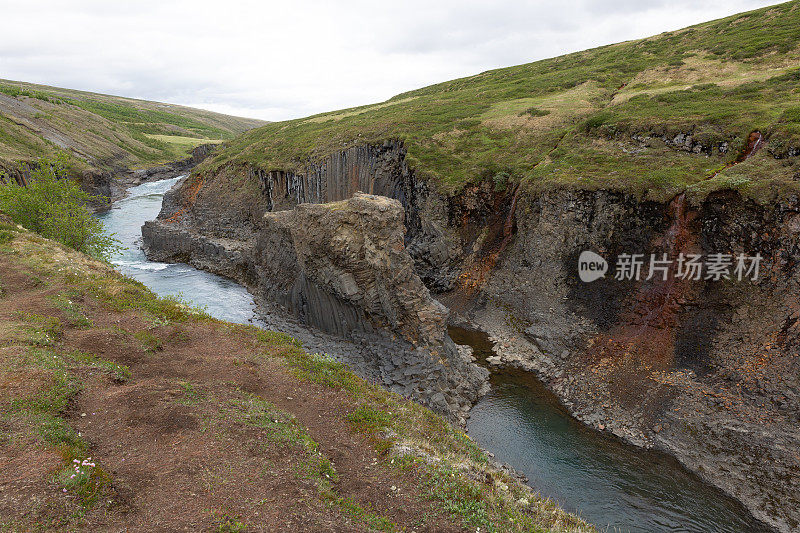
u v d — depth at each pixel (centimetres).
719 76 5400
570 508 1945
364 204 3178
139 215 8844
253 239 6438
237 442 1260
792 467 2064
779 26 6162
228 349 2095
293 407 1684
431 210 4784
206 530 902
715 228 3070
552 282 3775
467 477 1428
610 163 4009
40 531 815
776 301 2714
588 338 3247
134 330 2069
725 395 2495
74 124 14125
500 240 4462
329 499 1124
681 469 2173
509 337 3584
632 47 8300
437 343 2978
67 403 1305
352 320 3369
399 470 1359
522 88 7431
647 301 3228
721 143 3638
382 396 1933
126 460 1111
